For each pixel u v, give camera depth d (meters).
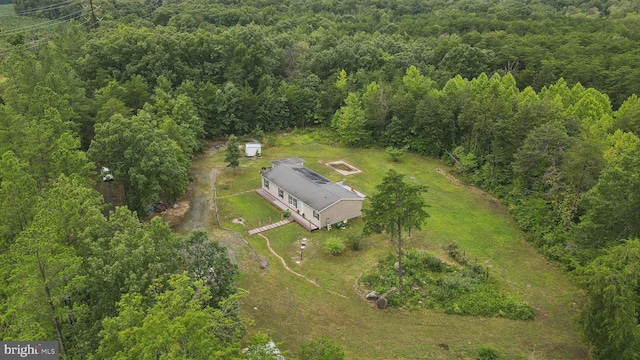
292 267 33.53
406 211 29.28
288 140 63.66
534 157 40.44
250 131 65.44
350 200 40.34
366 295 30.03
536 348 25.14
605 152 36.16
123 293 19.17
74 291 19.45
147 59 63.16
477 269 32.28
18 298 17.48
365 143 61.38
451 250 34.91
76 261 18.58
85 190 25.55
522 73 66.06
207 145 61.94
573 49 67.62
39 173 29.73
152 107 53.09
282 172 45.88
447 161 54.31
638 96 55.44
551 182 38.00
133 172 37.84
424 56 75.38
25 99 38.06
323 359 17.52
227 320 17.92
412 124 58.34
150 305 18.36
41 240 18.30
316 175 46.12
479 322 27.47
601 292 21.47
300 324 27.11
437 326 27.09
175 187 41.75
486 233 38.84
